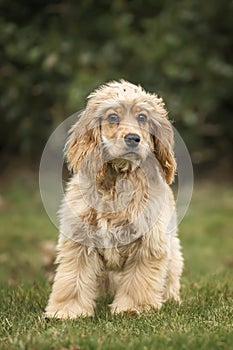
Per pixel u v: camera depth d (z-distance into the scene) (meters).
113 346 5.70
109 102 7.00
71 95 16.06
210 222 14.73
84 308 7.35
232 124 18.81
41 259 11.75
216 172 18.97
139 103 7.00
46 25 17.59
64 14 17.53
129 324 6.62
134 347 5.71
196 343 5.78
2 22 17.00
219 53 17.75
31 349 5.70
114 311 7.26
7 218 15.24
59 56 16.72
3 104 17.38
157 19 17.08
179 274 8.25
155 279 7.38
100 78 16.44
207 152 18.86
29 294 8.14
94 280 7.47
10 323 6.76
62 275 7.40
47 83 17.38
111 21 17.17
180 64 17.06
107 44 16.84
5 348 5.76
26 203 16.58
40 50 16.61
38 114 17.86
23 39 16.92
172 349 5.69
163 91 16.98
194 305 7.54
